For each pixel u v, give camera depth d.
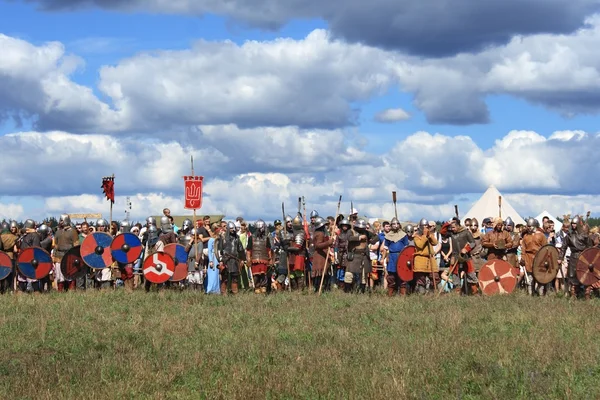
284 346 13.62
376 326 16.02
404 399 9.87
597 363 11.75
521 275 25.23
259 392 10.39
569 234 22.66
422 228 23.98
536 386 10.37
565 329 15.09
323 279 24.03
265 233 24.14
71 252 24.22
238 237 23.78
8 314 18.23
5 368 12.29
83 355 13.24
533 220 23.62
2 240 24.25
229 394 10.39
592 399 9.85
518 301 19.83
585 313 17.25
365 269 23.59
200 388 10.77
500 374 11.05
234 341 14.23
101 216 27.47
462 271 23.39
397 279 22.92
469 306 18.97
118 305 19.44
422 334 14.78
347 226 23.89
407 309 18.59
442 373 11.15
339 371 11.34
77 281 25.20
